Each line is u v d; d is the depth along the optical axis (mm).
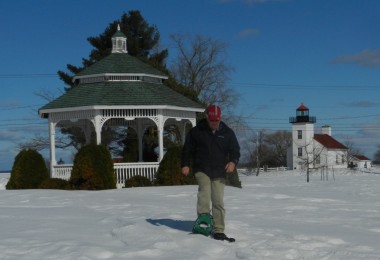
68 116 25062
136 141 37688
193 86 51875
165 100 24891
